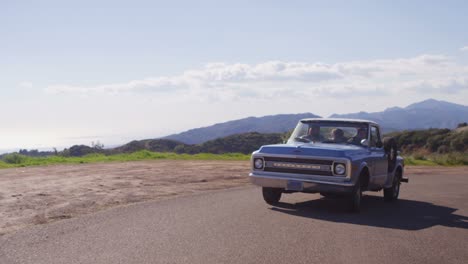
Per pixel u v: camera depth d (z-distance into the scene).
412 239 7.46
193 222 8.28
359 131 10.88
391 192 12.23
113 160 25.28
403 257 6.34
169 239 6.97
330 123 11.11
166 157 28.61
